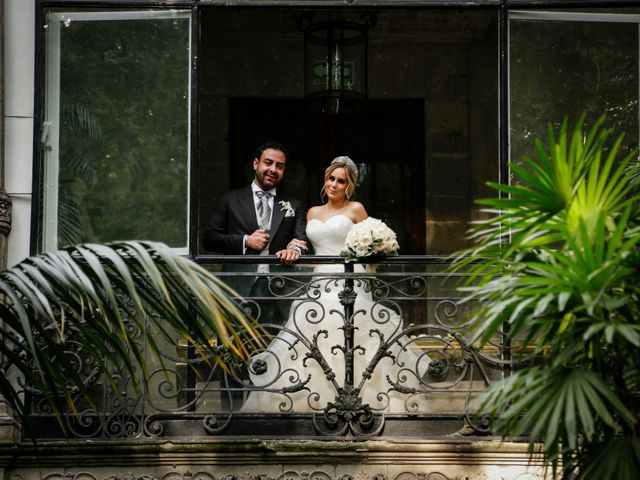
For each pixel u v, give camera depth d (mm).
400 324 9211
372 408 9016
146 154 9602
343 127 13266
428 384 9180
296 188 13156
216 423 9031
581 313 7020
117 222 9500
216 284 6789
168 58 9703
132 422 9016
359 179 13180
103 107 9641
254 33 13289
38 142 9531
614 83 9703
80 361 9000
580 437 7781
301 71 13273
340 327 9078
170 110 9656
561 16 9734
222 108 13203
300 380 9047
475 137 13180
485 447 8812
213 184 13055
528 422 6664
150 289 7223
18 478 8805
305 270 9438
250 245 9781
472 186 13164
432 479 8820
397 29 13203
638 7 9742
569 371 6770
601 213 6711
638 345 6504
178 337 9227
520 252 7168
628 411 6734
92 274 6723
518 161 9602
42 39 9648
